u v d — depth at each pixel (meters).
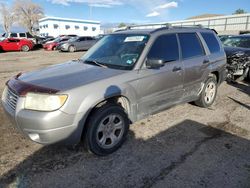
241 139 3.73
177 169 2.95
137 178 2.78
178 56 4.12
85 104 2.85
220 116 4.68
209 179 2.76
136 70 3.40
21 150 3.31
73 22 57.16
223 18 32.03
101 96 2.97
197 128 4.11
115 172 2.89
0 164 2.98
